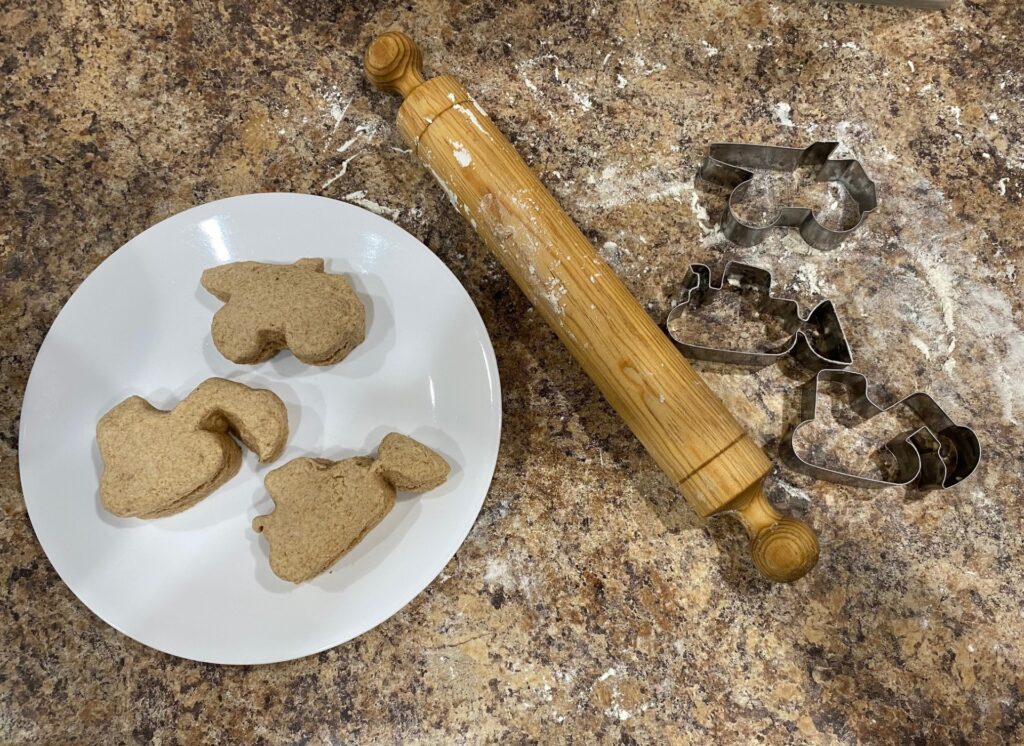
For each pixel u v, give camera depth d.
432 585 0.59
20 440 0.57
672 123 0.63
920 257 0.62
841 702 0.58
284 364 0.59
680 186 0.63
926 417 0.60
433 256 0.59
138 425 0.56
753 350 0.61
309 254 0.60
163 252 0.60
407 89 0.59
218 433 0.58
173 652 0.56
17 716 0.58
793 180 0.63
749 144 0.61
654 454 0.55
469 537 0.59
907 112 0.63
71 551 0.57
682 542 0.59
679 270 0.62
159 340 0.59
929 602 0.58
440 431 0.58
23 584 0.59
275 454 0.58
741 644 0.58
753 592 0.59
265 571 0.57
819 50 0.64
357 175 0.63
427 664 0.58
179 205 0.63
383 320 0.59
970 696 0.57
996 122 0.63
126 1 0.64
